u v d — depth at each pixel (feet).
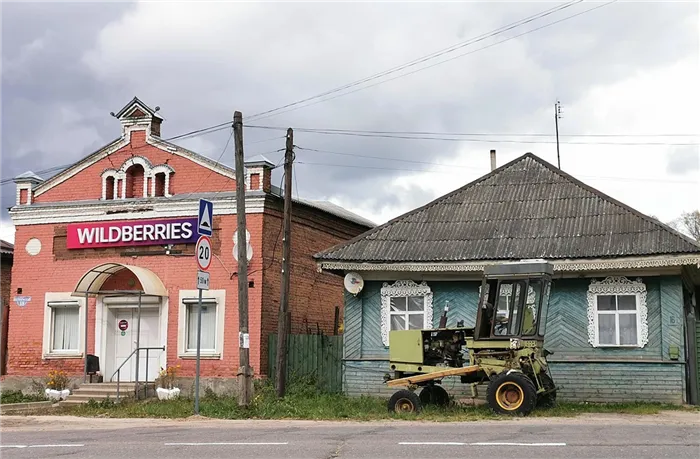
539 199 78.23
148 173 89.30
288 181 80.12
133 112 90.84
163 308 86.69
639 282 70.85
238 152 68.95
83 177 92.22
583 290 72.69
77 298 90.22
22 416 70.33
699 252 66.13
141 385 83.05
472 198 81.10
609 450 37.06
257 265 83.76
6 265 109.50
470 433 44.83
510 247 73.46
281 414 62.69
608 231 71.61
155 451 40.52
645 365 70.03
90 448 42.57
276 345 83.30
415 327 77.92
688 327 71.10
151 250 88.12
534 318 59.88
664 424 50.44
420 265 74.95
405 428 49.24
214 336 85.10
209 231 63.67
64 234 91.61
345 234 102.99
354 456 36.86
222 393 82.53
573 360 71.82
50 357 90.33
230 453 39.01
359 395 78.18
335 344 81.97
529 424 50.39
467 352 70.13
